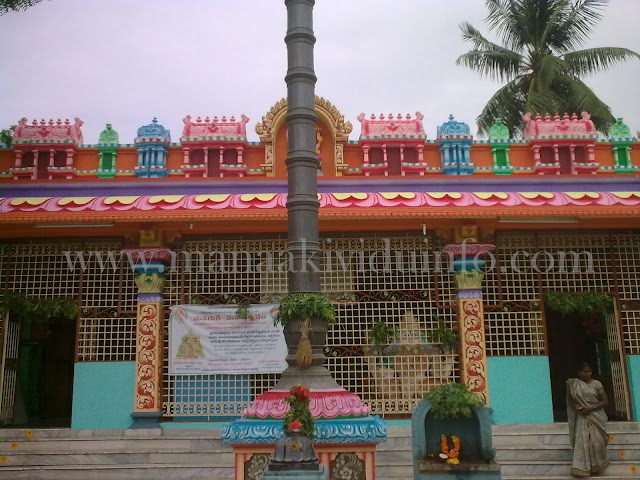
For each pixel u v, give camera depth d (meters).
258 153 12.12
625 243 10.18
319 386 5.35
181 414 9.57
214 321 9.77
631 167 11.92
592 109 17.52
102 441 8.79
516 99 19.31
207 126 11.95
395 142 11.88
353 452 5.30
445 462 6.07
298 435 4.70
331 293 9.94
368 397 9.70
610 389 11.02
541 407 9.54
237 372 9.64
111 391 9.56
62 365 13.53
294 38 5.79
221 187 9.90
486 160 12.06
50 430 9.20
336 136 11.77
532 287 10.00
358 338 9.89
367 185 9.96
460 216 9.12
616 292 10.00
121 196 9.78
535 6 19.20
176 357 9.67
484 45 19.98
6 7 7.99
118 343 9.91
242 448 5.34
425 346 9.84
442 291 9.98
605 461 7.83
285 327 5.46
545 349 9.78
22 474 8.12
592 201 9.46
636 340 9.88
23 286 10.26
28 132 11.91
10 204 9.34
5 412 9.90
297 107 5.65
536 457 8.25
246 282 10.16
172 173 11.94
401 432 8.86
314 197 5.55
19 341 10.36
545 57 18.34
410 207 9.20
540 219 9.38
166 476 8.14
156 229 9.73
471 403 6.17
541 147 12.02
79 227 9.50
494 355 9.80
